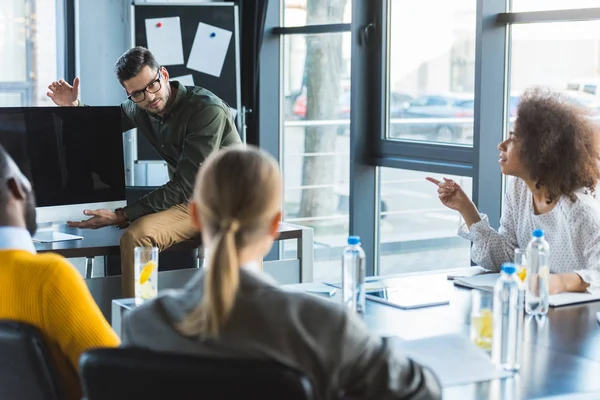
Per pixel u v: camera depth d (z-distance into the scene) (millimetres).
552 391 1707
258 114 5742
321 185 5578
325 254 5609
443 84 4648
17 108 3422
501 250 2898
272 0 5664
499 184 4391
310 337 1317
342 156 5395
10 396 1728
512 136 2795
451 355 1904
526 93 2805
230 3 5430
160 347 1372
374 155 5121
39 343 1654
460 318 2271
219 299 1303
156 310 1396
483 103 4266
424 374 1411
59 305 1693
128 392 1336
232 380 1258
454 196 2996
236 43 5441
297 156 5742
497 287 1860
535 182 2764
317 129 5562
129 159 5500
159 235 3457
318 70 5508
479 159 4309
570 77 3980
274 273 3752
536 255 2342
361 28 5016
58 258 1749
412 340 1990
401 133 4984
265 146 5789
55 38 5316
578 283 2557
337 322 1330
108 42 5465
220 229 1353
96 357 1349
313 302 1346
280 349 1305
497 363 1854
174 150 3852
